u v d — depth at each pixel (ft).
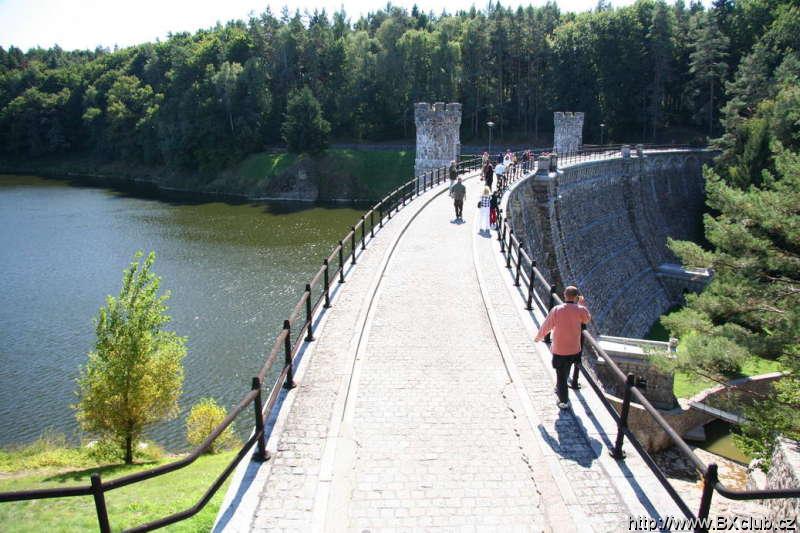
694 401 84.53
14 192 312.91
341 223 232.53
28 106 422.41
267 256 179.11
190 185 330.75
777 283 59.82
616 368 29.37
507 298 54.60
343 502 26.63
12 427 90.33
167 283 152.97
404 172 302.04
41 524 38.09
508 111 352.08
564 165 153.89
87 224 227.81
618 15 311.27
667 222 222.48
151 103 378.12
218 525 24.76
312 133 308.19
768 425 55.62
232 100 330.13
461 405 35.76
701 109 290.35
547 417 33.88
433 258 69.56
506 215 87.66
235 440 78.89
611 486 27.89
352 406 35.42
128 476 20.40
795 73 220.02
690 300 64.95
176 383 71.20
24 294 147.02
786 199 58.59
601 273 161.89
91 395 66.74
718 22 310.04
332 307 51.62
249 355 112.47
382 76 352.49
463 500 27.20
